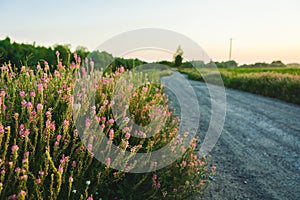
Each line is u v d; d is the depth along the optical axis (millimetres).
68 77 3260
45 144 2350
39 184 1945
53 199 2053
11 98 2750
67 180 2268
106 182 2533
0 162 1927
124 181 2600
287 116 8562
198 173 3072
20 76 3201
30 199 1932
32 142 2369
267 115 8711
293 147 5500
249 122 7633
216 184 3725
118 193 2596
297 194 3586
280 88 13430
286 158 4891
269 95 13930
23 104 2359
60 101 2879
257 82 15617
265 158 4855
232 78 19797
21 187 1920
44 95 2896
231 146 5438
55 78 3211
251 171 4254
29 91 2887
